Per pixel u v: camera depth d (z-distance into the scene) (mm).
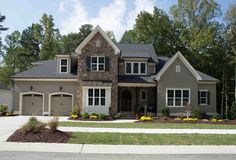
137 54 40719
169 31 56656
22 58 72938
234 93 52219
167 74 37781
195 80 37969
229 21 51594
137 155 14375
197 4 57781
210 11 57094
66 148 15750
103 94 37406
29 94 39344
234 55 53000
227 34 53125
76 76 38781
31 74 39281
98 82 37312
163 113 36625
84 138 18422
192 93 37844
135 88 40656
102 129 23078
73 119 33562
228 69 53719
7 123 26812
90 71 37719
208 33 53250
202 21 57406
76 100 38344
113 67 37750
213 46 53938
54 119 19172
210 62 54344
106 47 37844
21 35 78562
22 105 39219
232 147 16625
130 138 18750
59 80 38844
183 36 56406
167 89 37656
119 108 40281
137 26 57062
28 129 18344
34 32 68875
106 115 35344
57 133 18531
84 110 37062
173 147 16422
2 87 51156
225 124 30250
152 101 40500
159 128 24688
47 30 66750
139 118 35938
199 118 35844
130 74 39906
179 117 35969
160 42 56500
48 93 39031
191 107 36531
